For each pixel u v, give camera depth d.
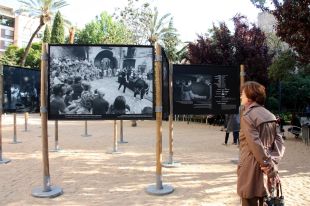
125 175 7.56
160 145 6.29
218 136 15.48
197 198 5.92
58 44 6.22
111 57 6.36
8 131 17.19
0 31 85.25
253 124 3.45
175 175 7.56
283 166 8.62
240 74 8.48
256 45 22.80
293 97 27.67
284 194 6.12
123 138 14.45
